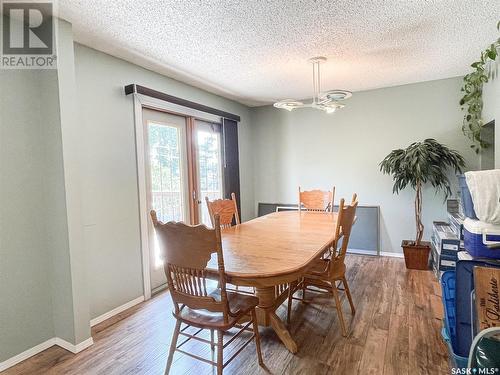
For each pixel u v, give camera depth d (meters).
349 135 4.19
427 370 1.71
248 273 1.47
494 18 2.10
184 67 2.98
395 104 3.87
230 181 4.24
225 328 1.48
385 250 4.02
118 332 2.26
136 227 2.80
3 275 1.86
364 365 1.77
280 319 2.17
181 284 1.57
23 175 1.97
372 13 2.01
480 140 3.28
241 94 4.11
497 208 1.97
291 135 4.62
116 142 2.63
